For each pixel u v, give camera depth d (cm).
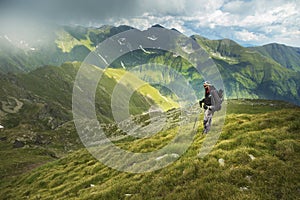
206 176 1216
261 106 4391
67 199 1633
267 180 1128
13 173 5409
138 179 1404
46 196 2020
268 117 2050
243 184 1123
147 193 1235
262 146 1473
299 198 986
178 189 1181
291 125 1711
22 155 8756
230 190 1071
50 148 11075
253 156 1362
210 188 1106
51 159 7844
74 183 2059
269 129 1722
